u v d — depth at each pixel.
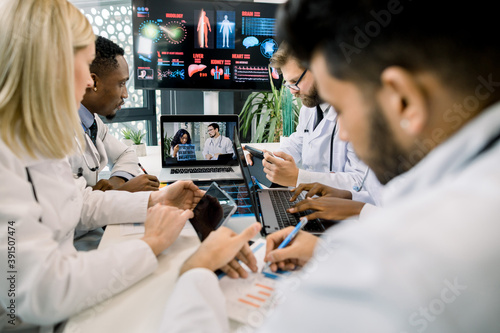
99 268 0.60
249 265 0.67
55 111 0.62
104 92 1.47
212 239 0.66
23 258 0.55
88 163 1.34
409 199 0.25
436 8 0.25
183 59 2.15
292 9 0.33
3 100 0.58
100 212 0.94
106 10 2.71
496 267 0.19
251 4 2.12
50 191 0.67
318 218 0.94
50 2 0.62
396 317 0.19
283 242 0.71
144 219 0.95
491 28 0.25
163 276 0.67
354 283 0.21
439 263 0.20
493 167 0.23
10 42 0.58
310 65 0.35
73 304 0.56
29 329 0.63
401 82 0.26
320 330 0.21
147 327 0.53
